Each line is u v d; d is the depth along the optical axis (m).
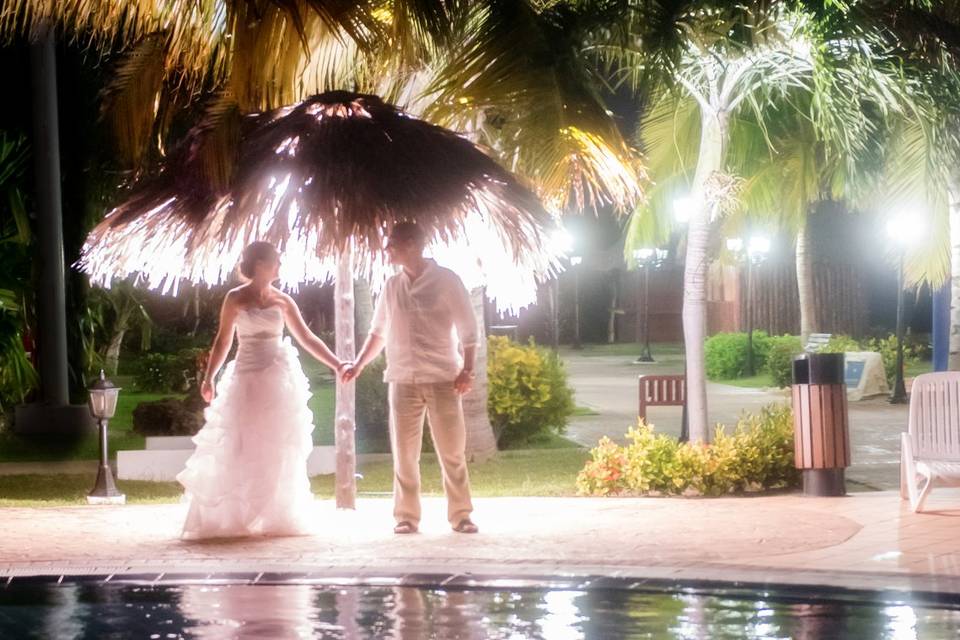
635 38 14.98
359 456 20.11
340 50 14.77
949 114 15.19
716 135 16.09
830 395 13.67
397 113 11.90
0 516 12.47
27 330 23.58
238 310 11.11
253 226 11.08
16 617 7.90
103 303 27.75
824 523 11.48
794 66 15.83
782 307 42.53
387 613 7.92
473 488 16.03
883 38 14.82
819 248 42.38
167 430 19.78
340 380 11.55
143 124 16.02
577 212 14.91
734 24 14.92
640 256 29.66
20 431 22.19
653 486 14.32
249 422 11.01
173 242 11.57
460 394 11.14
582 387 34.12
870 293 49.84
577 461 19.06
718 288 45.88
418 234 11.02
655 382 19.89
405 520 11.20
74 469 19.17
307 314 46.69
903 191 15.72
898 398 27.59
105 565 9.62
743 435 14.82
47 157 22.22
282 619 7.76
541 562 9.56
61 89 23.03
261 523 11.00
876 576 8.87
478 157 11.65
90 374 24.94
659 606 8.11
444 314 11.12
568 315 58.56
